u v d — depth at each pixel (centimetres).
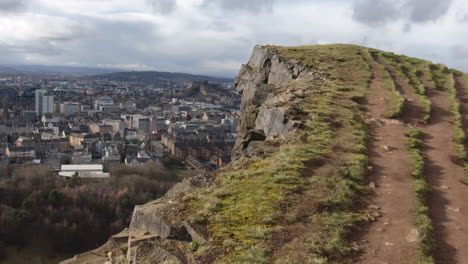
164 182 17138
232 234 1802
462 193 2367
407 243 1786
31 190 14025
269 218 1905
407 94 4594
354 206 2139
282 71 5684
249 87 6238
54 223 12369
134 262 1697
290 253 1662
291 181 2317
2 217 11606
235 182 2339
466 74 6231
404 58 7019
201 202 2112
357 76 5216
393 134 3322
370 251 1733
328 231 1844
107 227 13125
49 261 11275
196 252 1691
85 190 14362
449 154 2980
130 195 14750
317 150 2811
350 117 3553
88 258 1930
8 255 11056
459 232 1934
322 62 5812
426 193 2322
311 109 3669
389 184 2419
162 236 1873
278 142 3091
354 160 2652
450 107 4203
